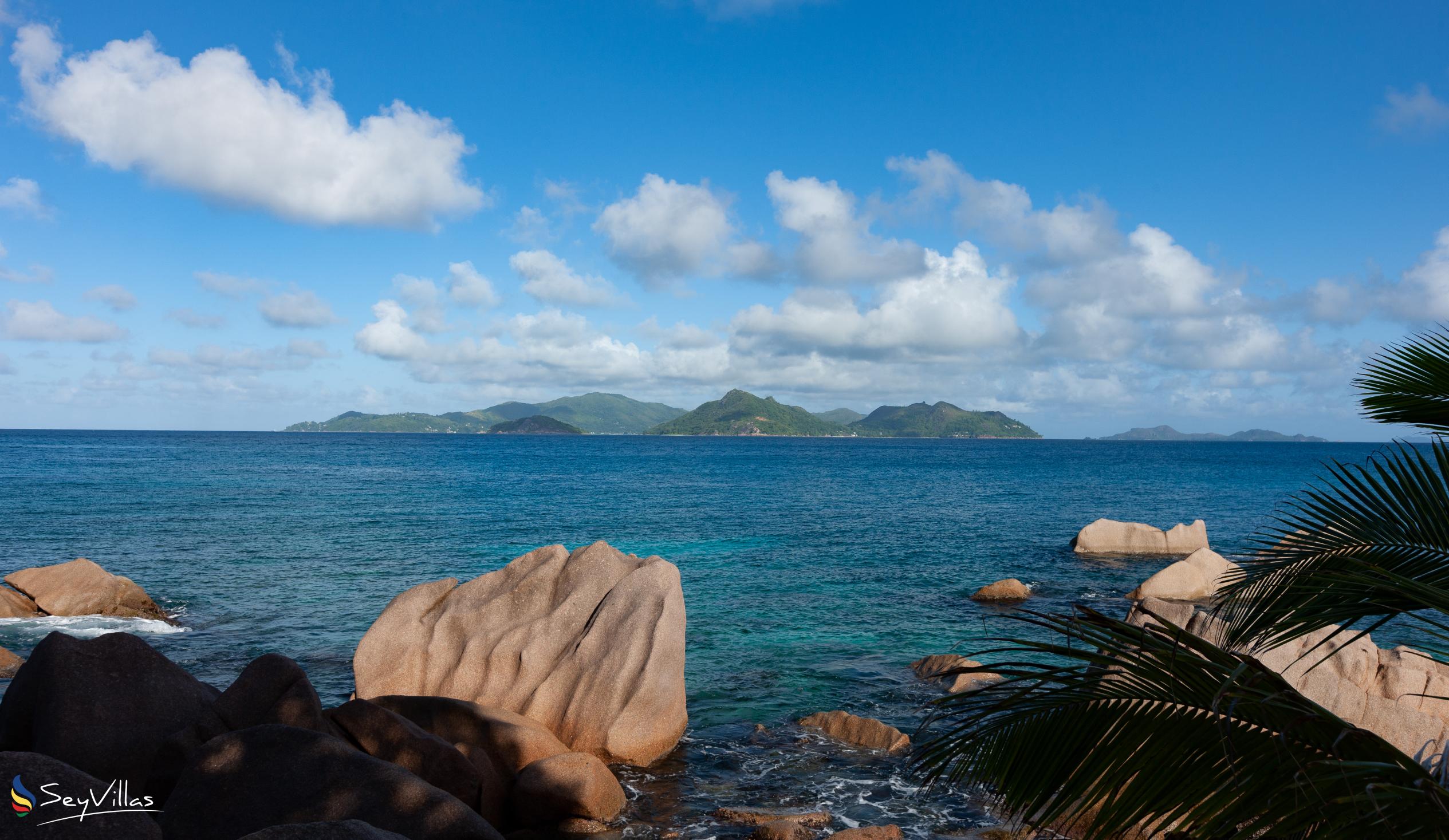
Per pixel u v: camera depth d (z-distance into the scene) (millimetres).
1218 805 3314
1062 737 3797
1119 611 25719
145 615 22906
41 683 8719
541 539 39625
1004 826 10711
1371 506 4805
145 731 8578
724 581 29578
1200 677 3443
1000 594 26438
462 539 39375
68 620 21844
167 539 37344
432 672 13945
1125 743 3615
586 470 107125
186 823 7145
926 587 28656
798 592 27594
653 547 38344
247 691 9055
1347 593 4438
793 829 10359
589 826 10594
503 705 13430
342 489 68250
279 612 23562
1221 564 26750
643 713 13000
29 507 48719
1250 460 158500
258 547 35625
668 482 85938
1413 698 11234
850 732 14133
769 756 13250
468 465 117125
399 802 7359
